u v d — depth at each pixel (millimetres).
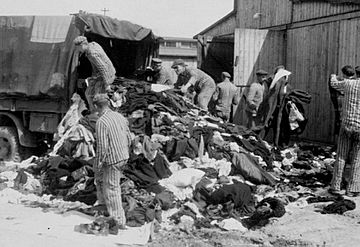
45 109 14266
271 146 14508
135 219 8656
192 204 9336
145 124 12023
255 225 8898
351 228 8805
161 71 16703
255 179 11039
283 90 15094
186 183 9898
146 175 10164
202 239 8195
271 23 21625
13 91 14406
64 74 13828
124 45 17156
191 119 13352
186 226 8594
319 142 18016
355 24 16672
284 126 15398
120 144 8414
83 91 13758
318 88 18406
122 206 8758
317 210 9828
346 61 17062
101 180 8820
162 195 9359
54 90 13906
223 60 22766
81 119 11633
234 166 11188
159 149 11047
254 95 15617
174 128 12078
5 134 14828
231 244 8016
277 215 9273
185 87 15484
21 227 8344
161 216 8906
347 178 11719
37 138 14992
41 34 14164
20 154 14805
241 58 19453
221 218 9148
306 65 19047
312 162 13578
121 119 8555
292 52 19750
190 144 11344
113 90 13391
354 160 10820
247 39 19516
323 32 18250
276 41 19859
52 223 8578
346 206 9758
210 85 16234
